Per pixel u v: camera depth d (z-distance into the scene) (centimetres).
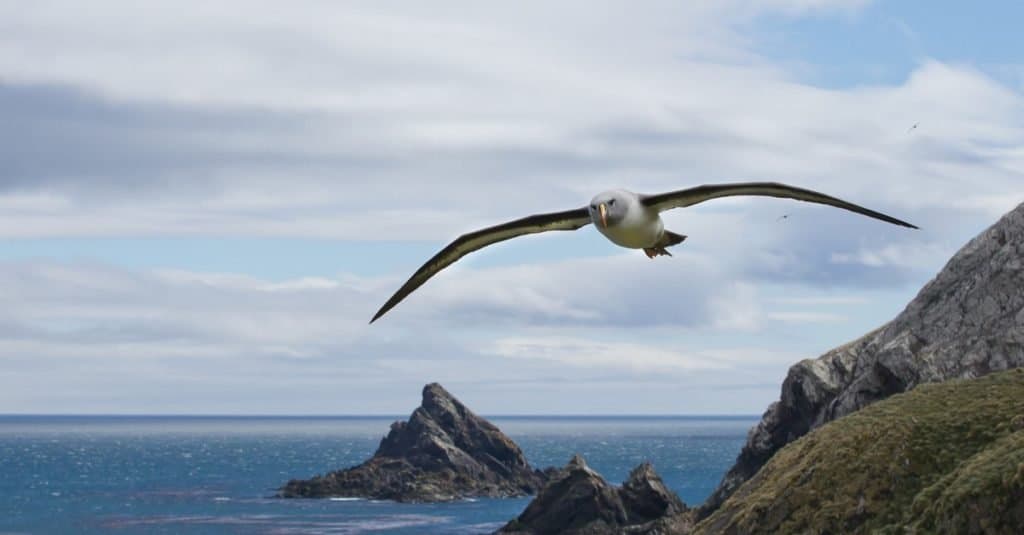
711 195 1416
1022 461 4097
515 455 16075
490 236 1464
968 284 7000
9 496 17512
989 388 5438
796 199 1391
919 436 5097
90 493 17988
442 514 13562
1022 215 6888
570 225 1456
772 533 5081
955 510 4159
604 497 9231
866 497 4881
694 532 5650
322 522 12962
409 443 16175
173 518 13912
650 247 1466
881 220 1345
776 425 8138
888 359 7062
